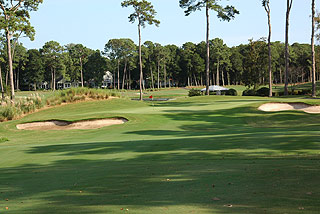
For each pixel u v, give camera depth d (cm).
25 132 2434
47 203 628
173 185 704
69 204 606
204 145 1285
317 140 1192
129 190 687
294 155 983
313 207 491
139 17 5281
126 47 11706
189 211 507
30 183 846
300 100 3167
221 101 3834
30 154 1405
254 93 5866
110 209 547
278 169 796
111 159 1165
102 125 2561
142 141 1545
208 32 4944
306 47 12962
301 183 646
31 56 11762
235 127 2242
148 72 13000
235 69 13000
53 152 1414
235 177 738
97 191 701
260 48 7412
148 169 920
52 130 2450
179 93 8912
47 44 10981
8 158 1341
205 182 710
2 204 645
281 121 2395
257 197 564
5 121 2986
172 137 1733
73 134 2236
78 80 12812
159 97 7600
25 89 12519
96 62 12481
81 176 891
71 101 3681
